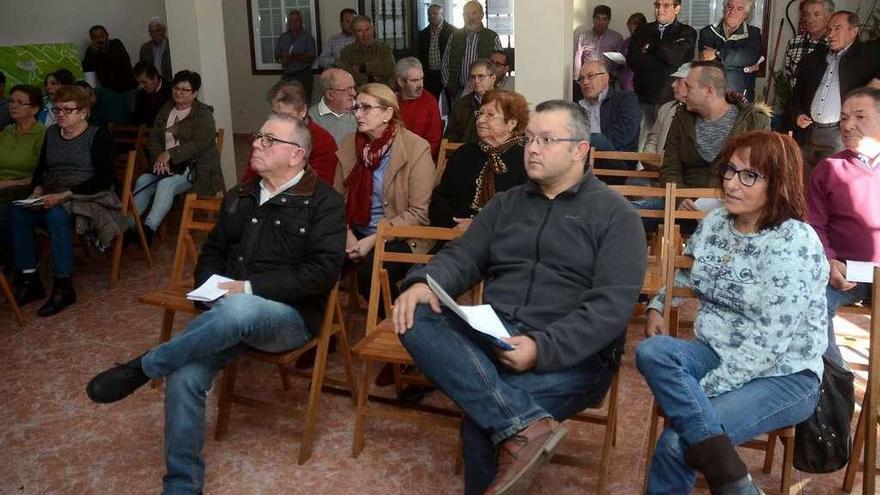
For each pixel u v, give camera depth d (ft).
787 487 7.38
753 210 6.91
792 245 6.71
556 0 15.98
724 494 6.21
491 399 6.88
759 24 25.23
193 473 7.88
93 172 14.35
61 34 27.17
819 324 6.81
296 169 9.20
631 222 7.57
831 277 8.90
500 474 6.75
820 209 9.70
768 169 6.73
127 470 8.80
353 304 11.94
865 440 7.48
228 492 8.32
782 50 25.26
